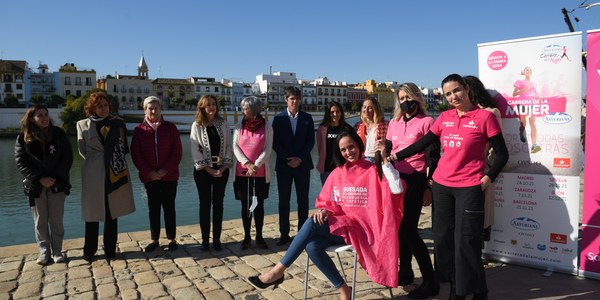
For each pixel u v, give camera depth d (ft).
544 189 13.17
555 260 13.17
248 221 16.87
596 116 12.22
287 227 17.43
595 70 12.12
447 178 10.68
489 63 13.87
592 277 12.48
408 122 12.46
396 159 11.42
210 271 14.47
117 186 15.64
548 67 12.72
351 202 11.24
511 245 13.99
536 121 13.07
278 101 296.30
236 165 16.94
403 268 12.77
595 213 12.40
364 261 10.93
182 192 51.13
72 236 32.30
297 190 17.47
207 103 16.44
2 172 73.05
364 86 345.92
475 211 10.21
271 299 12.07
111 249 15.96
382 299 11.84
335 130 17.47
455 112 10.86
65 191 15.38
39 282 13.61
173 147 16.72
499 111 13.30
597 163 12.30
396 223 10.79
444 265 11.05
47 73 248.11
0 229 35.37
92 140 15.51
